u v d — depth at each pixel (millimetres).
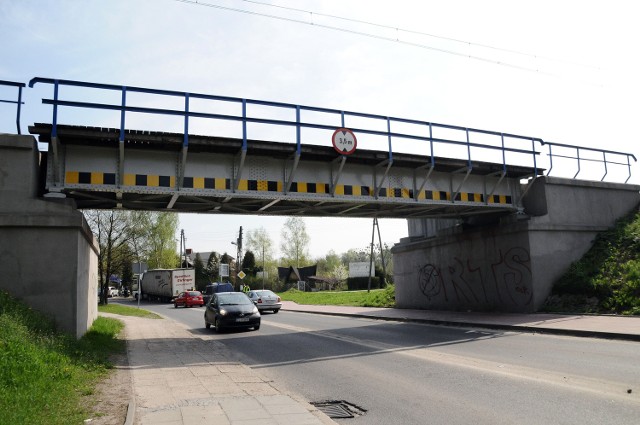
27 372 6480
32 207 10789
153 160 13086
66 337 10039
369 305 30016
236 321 17609
